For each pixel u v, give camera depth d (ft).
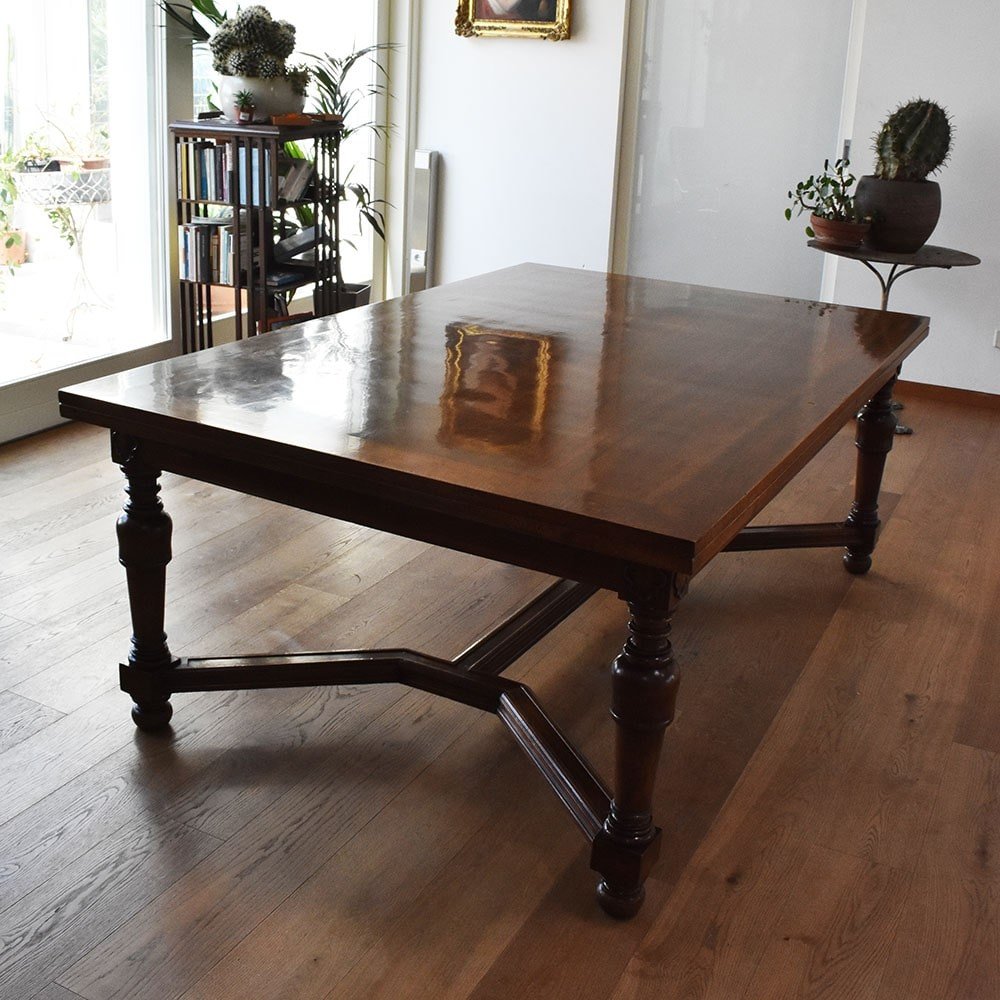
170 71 14.46
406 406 6.98
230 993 5.72
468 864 6.74
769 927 6.37
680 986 5.92
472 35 17.95
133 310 14.89
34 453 12.93
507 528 5.75
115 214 14.26
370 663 7.87
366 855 6.76
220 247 14.42
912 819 7.36
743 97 17.15
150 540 7.39
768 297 10.69
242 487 6.90
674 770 7.78
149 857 6.64
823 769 7.86
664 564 5.39
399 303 9.68
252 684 7.83
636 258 18.53
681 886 6.66
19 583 9.83
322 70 15.51
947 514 12.60
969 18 15.40
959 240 16.19
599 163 17.90
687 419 6.96
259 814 7.07
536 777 7.59
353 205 18.69
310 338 8.46
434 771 7.60
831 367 8.25
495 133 18.44
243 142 13.91
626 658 6.02
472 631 9.48
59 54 12.96
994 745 8.23
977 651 9.57
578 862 6.82
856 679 9.07
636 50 17.38
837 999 5.89
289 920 6.22
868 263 14.47
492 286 10.53
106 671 8.57
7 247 12.73
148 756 7.59
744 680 8.98
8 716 7.94
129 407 6.78
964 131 15.80
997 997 5.95
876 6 15.84
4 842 6.70
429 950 6.07
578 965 6.03
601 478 5.98
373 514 6.45
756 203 17.56
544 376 7.72
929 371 16.88
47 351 13.61
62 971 5.79
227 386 7.26
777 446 6.55
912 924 6.44
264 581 10.16
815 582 10.81
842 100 16.62
